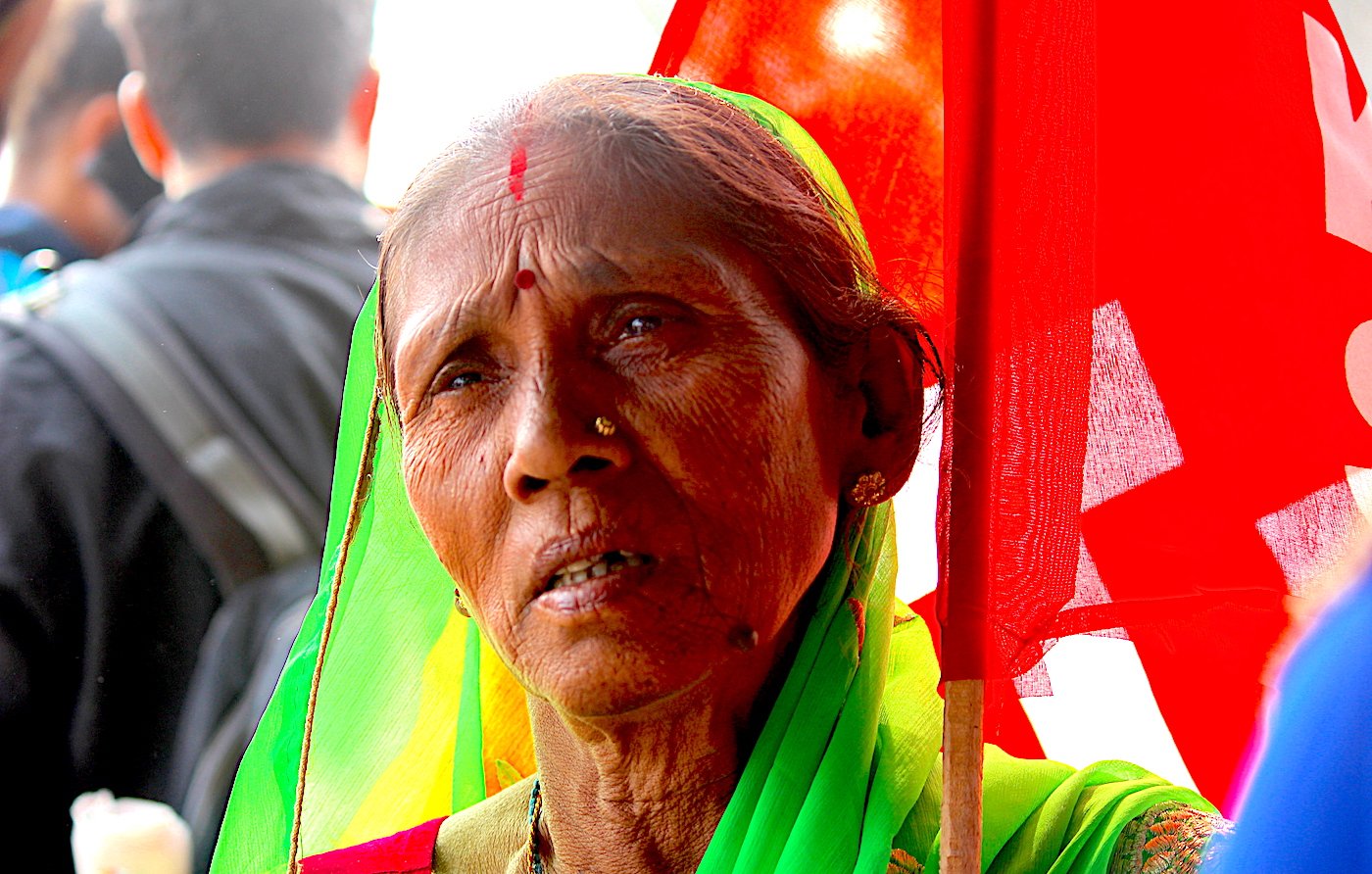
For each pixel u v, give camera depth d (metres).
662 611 1.00
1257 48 1.26
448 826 1.35
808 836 1.08
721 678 1.11
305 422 2.14
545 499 1.00
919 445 1.17
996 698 1.19
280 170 2.23
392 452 1.43
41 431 2.00
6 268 2.21
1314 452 1.22
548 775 1.19
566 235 1.04
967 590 1.06
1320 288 1.24
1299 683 0.55
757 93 1.49
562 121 1.08
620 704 0.99
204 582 2.02
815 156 1.27
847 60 1.46
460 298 1.05
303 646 1.57
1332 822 0.52
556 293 1.03
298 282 2.17
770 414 1.04
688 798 1.13
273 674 2.01
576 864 1.18
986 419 1.08
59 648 1.95
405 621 1.54
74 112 2.32
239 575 2.04
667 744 1.12
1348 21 1.72
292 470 2.09
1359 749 0.52
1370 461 1.22
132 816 1.94
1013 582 1.11
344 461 1.54
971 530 1.07
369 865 1.34
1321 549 1.20
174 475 2.04
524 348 1.03
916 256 1.44
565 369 1.02
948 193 1.13
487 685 1.53
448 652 1.56
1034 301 1.13
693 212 1.05
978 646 1.04
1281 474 1.21
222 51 2.20
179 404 2.06
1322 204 1.25
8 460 1.97
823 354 1.12
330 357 2.18
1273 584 1.20
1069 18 1.16
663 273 1.03
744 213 1.07
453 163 1.11
